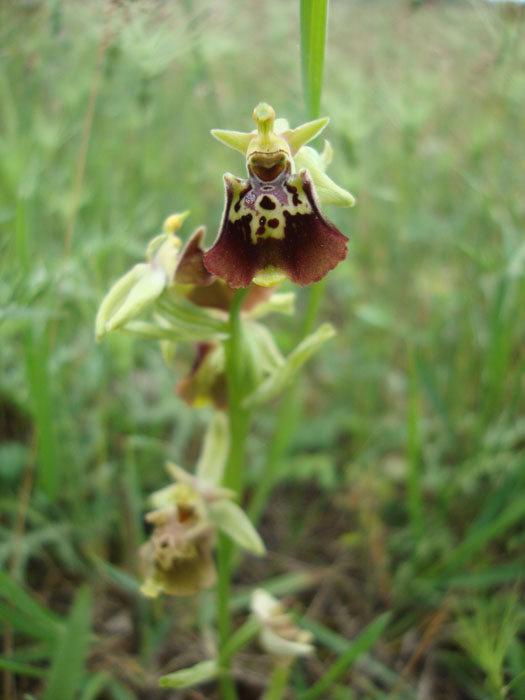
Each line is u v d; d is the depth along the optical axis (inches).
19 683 4.3
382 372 6.5
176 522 3.8
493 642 4.1
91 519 5.2
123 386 5.2
